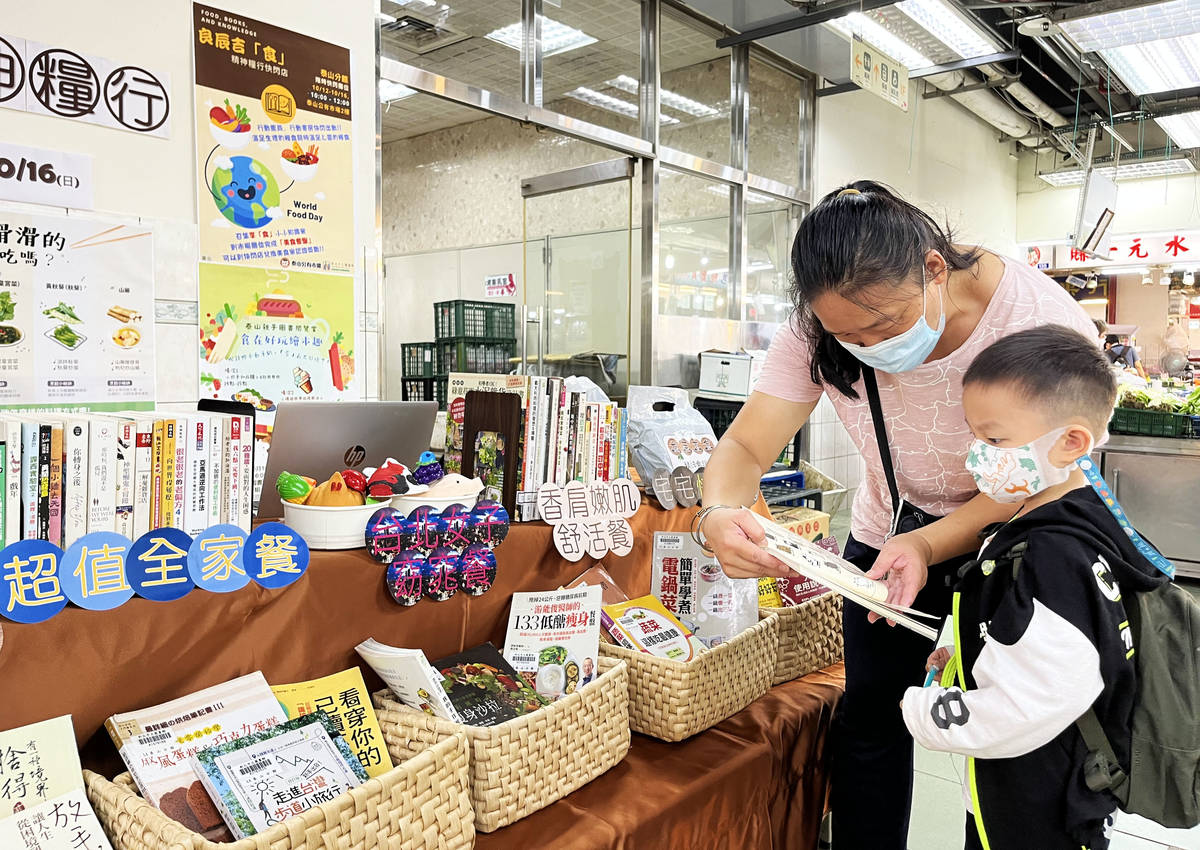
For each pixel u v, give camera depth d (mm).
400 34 3678
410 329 7637
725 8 4816
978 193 9039
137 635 1225
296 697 1365
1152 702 1115
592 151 6023
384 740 1393
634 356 4855
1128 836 2453
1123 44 5129
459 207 7176
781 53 5496
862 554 1801
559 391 1842
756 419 1729
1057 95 8297
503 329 6641
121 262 2105
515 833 1338
